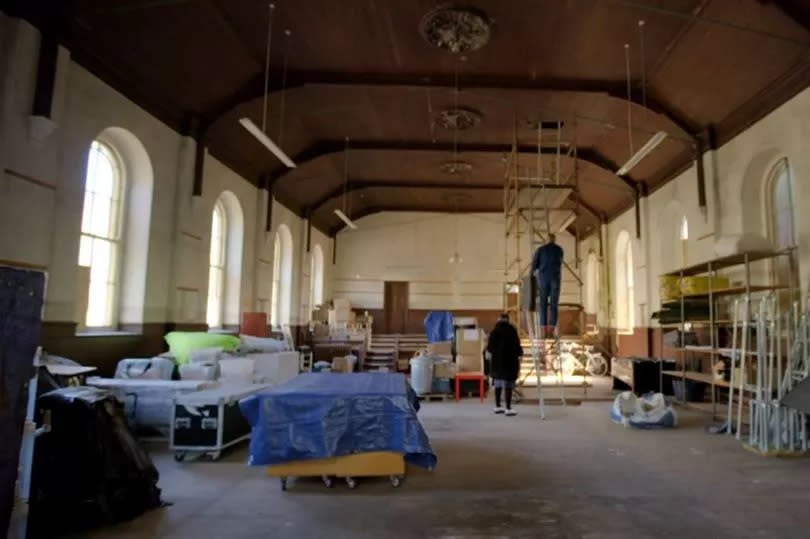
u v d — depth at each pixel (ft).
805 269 18.88
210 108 24.98
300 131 31.40
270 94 25.22
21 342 8.48
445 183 44.29
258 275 33.78
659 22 19.95
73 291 17.89
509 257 54.29
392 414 12.72
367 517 10.59
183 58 21.12
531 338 28.81
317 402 12.64
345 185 43.80
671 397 26.99
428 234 54.90
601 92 25.07
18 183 15.34
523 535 9.70
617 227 41.09
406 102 27.45
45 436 9.91
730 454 15.80
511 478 13.26
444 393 27.61
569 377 38.83
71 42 17.19
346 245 54.75
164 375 18.04
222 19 20.07
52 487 9.79
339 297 54.08
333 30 21.06
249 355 22.86
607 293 42.52
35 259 15.96
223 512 10.84
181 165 24.45
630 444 17.13
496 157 36.45
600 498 11.75
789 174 21.27
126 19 17.85
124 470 10.41
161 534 9.68
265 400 12.57
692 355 27.66
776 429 15.87
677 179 29.78
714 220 25.02
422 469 14.02
